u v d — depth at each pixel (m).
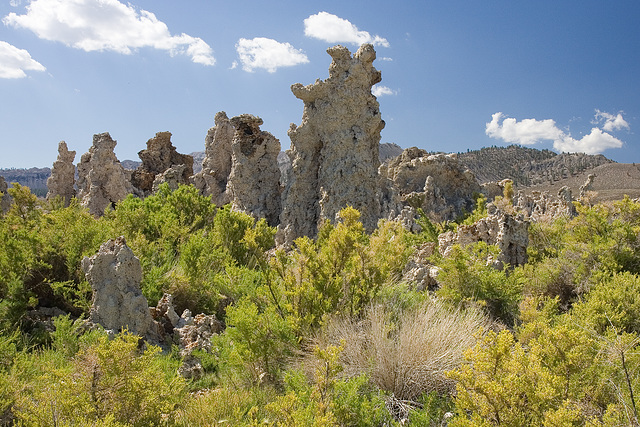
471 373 4.11
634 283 7.47
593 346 5.01
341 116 18.86
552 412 3.83
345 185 18.53
